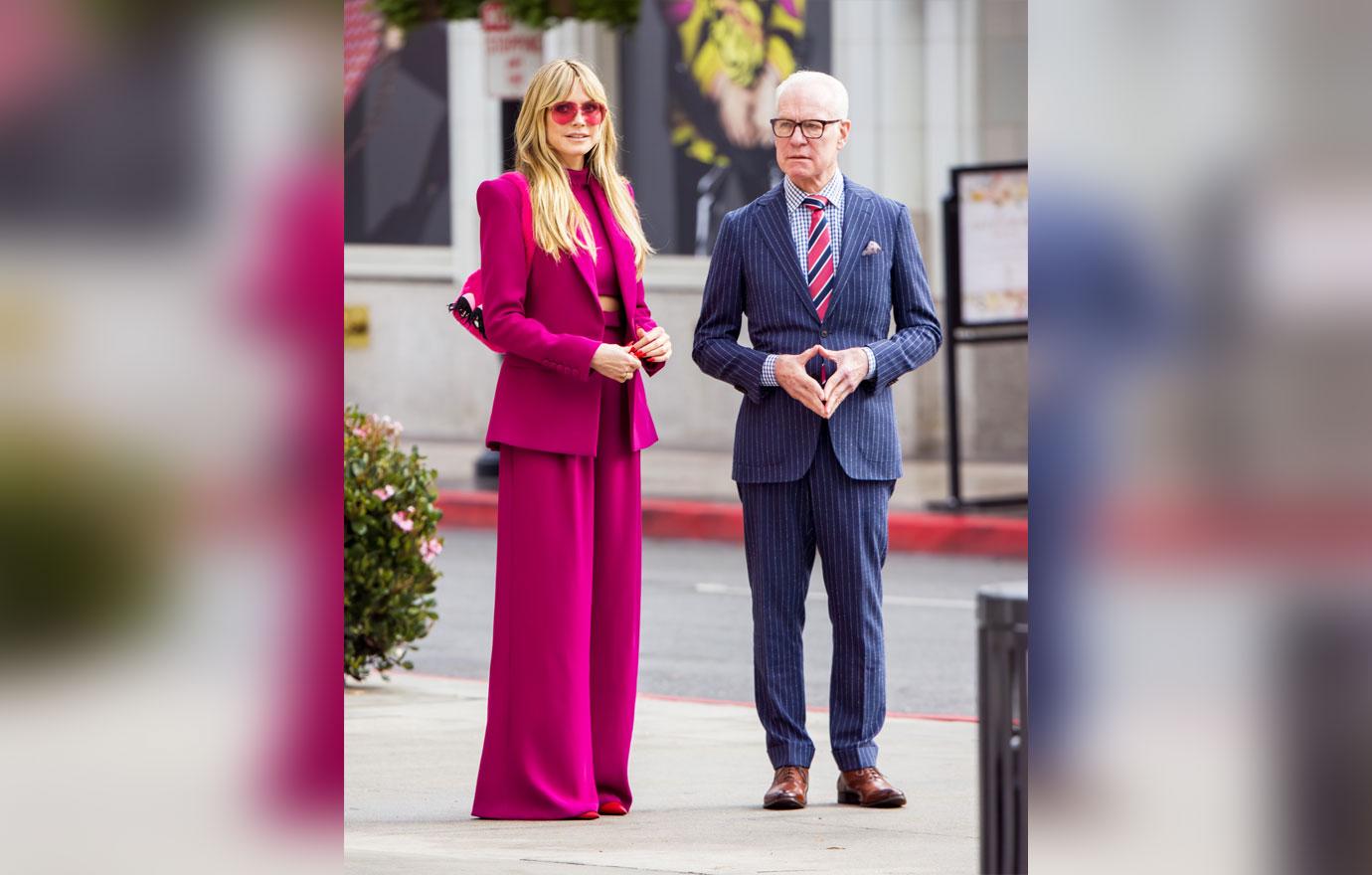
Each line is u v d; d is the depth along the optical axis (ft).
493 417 65.05
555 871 55.06
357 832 61.72
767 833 61.77
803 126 67.21
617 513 66.28
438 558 153.17
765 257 67.92
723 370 67.56
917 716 91.09
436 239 209.97
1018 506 165.37
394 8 138.51
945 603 130.21
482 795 64.75
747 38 197.77
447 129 208.54
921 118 193.16
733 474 68.59
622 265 65.82
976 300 160.97
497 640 65.05
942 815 65.05
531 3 138.00
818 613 126.00
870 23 193.88
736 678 104.58
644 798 69.05
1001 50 191.72
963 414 193.47
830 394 65.00
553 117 65.00
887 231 68.39
